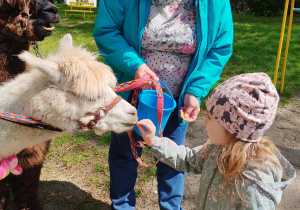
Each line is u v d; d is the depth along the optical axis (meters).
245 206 1.76
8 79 2.78
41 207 3.09
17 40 2.85
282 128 4.97
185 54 2.55
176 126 2.74
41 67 1.94
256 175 1.74
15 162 2.31
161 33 2.43
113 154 2.88
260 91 1.69
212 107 1.83
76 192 3.49
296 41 9.72
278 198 1.76
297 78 6.79
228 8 2.55
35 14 2.82
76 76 1.98
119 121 2.15
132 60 2.42
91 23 13.41
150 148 2.19
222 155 1.82
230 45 2.58
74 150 4.18
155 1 2.45
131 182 2.95
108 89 2.14
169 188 2.89
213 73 2.52
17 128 2.13
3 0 2.67
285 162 1.91
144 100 2.48
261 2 16.31
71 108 2.05
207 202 1.96
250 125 1.71
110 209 3.31
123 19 2.52
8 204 3.14
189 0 2.41
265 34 10.74
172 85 2.61
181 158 2.16
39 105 2.05
